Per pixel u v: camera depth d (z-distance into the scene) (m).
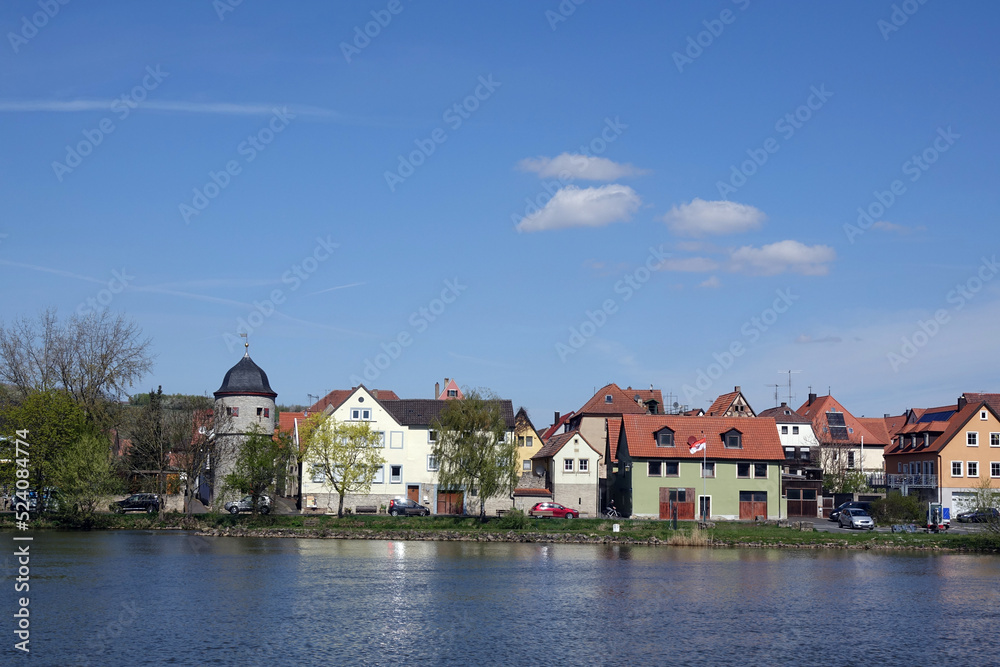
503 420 97.94
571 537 87.69
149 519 93.62
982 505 87.38
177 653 40.56
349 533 88.56
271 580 59.88
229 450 104.31
